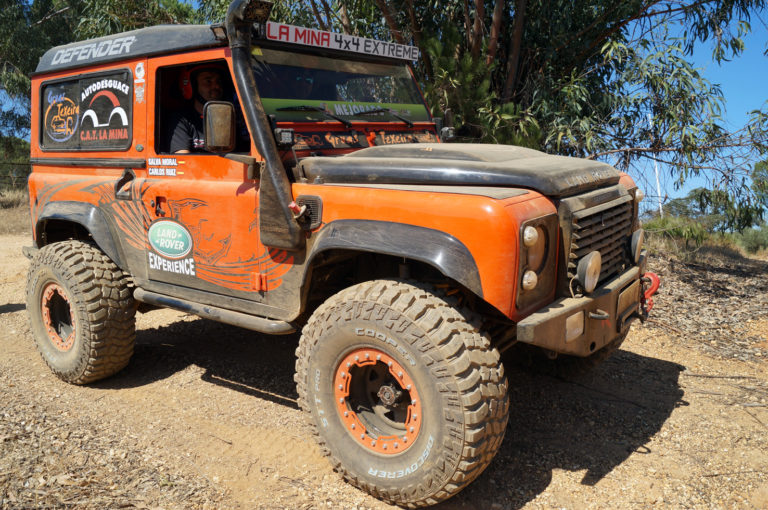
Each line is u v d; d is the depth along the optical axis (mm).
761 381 4648
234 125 3395
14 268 8609
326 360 3152
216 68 3996
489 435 2816
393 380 3082
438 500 2908
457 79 8062
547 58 9641
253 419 3945
